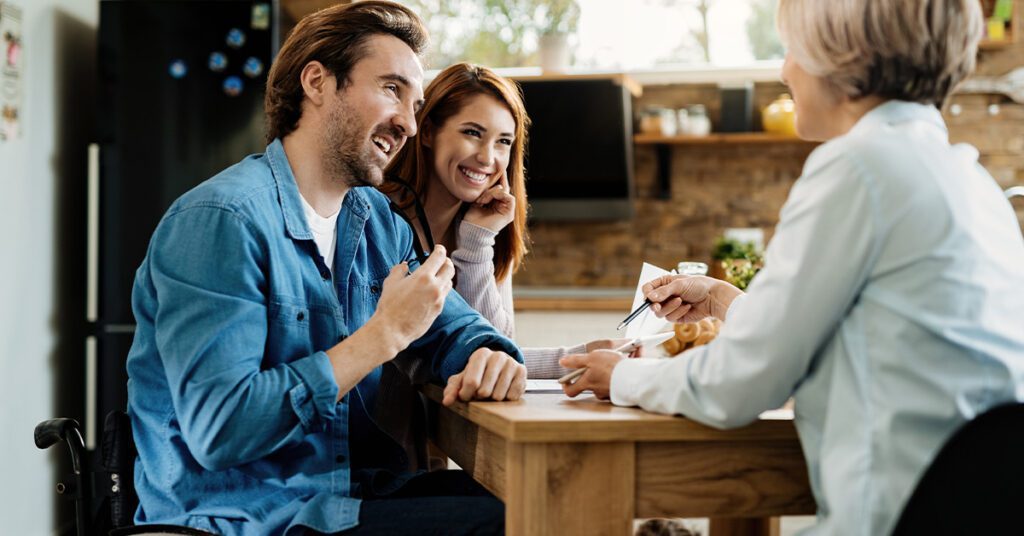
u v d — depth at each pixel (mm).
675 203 4699
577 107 4469
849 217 1183
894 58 1255
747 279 3002
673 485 1332
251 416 1406
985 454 1035
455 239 2424
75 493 1592
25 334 3492
